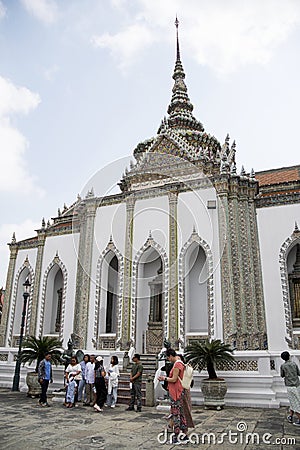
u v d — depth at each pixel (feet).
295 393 29.01
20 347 50.26
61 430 25.82
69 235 66.18
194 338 48.88
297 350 43.06
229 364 40.47
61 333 60.18
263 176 74.33
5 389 51.37
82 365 39.91
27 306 68.03
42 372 37.52
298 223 51.31
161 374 41.14
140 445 21.90
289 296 51.01
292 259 54.65
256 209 54.08
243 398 38.45
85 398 38.40
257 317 48.85
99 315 56.03
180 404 22.71
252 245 51.72
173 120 78.28
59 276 69.26
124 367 46.75
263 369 39.01
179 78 86.94
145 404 37.58
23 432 25.11
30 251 70.49
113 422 28.86
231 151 65.57
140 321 53.36
